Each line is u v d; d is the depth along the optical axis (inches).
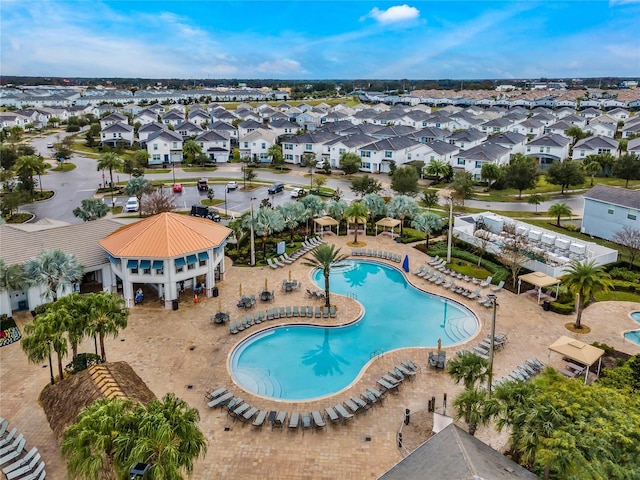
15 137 6574.8
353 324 1911.9
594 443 948.6
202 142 5561.0
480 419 1122.7
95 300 1405.0
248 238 2824.8
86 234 2145.7
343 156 5019.7
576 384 1143.0
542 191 4242.1
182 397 1422.2
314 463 1172.5
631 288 2190.0
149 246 1947.6
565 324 1892.2
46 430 1272.1
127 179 4601.4
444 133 6254.9
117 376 1268.5
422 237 2901.1
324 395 1492.4
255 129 6314.0
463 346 1733.5
